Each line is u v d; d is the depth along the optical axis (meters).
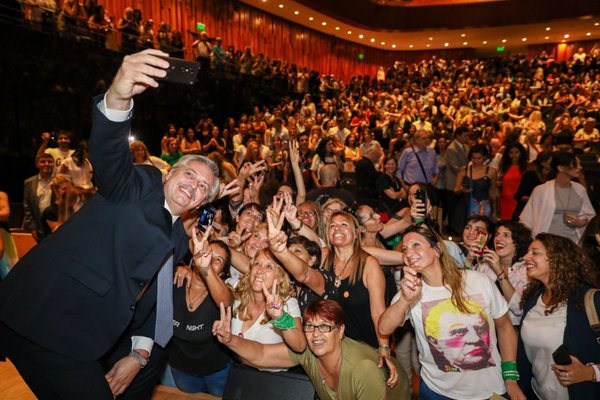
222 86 12.51
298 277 2.30
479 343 2.05
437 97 15.57
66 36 8.41
